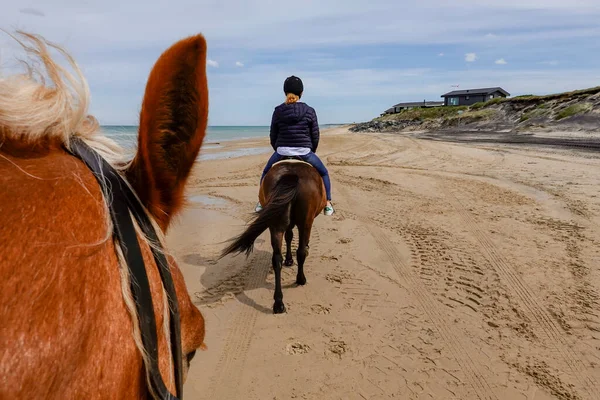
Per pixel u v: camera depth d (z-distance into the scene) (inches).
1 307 22.8
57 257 26.2
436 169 559.8
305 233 189.3
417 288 201.5
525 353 149.3
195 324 47.7
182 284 44.9
